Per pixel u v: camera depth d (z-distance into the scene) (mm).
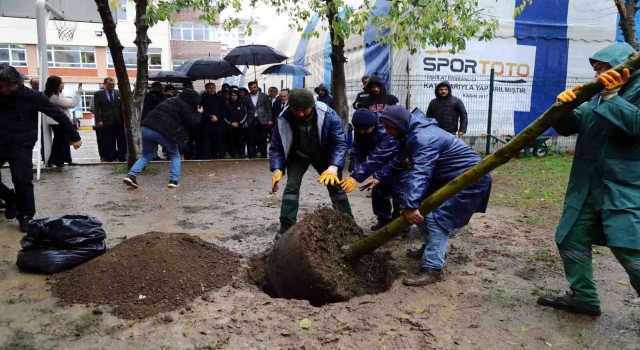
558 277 4266
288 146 4906
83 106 43000
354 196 7844
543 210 6859
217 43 47000
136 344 3076
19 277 4137
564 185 8719
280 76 21766
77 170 10234
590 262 3420
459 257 4812
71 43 41844
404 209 3734
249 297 3748
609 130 3139
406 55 12203
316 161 5141
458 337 3186
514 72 13367
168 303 3623
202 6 9469
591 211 3311
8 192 5898
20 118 5395
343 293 3793
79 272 4039
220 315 3447
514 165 11234
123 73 9500
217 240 5363
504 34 13086
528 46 13383
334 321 3367
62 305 3615
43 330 3244
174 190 8242
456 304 3676
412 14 9219
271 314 3465
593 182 3256
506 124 13523
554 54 13688
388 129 4176
